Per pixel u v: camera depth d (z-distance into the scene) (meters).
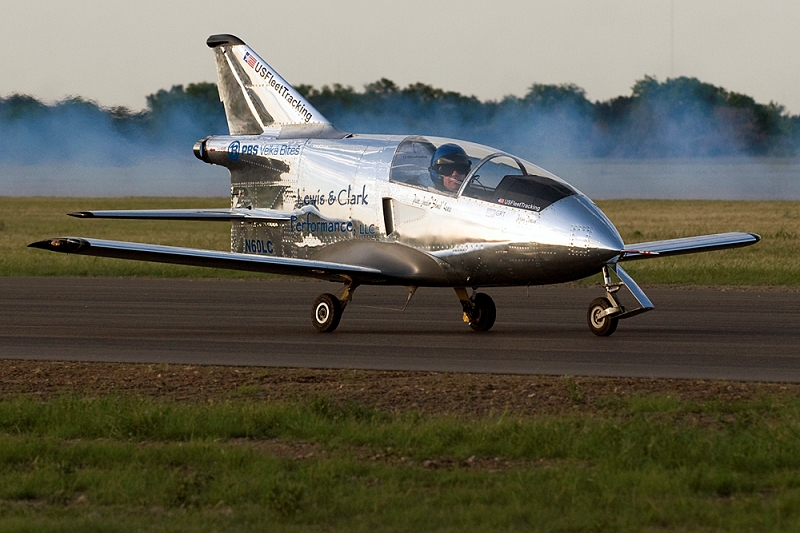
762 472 24.83
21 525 21.34
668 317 56.22
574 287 74.38
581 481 23.59
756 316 56.53
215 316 57.72
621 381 35.69
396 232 50.91
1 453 26.83
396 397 33.53
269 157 57.31
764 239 126.00
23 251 111.25
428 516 21.66
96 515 22.39
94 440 29.02
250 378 37.12
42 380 37.28
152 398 34.03
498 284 48.44
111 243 45.38
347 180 53.19
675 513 21.70
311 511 22.12
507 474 24.33
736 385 34.91
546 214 46.47
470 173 49.00
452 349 43.97
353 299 66.50
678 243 50.41
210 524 21.58
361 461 26.31
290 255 56.00
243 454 26.19
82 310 60.59
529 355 42.03
